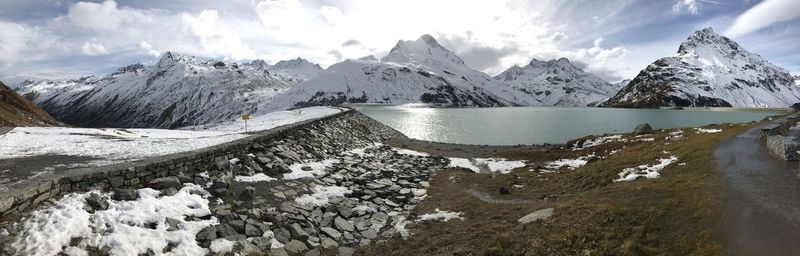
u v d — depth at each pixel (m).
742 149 32.66
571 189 27.34
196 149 25.64
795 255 13.31
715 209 17.59
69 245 13.59
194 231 16.95
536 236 17.94
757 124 58.62
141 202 17.56
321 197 25.05
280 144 35.50
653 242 15.91
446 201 26.69
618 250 15.67
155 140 31.14
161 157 22.14
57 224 14.05
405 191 28.77
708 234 15.43
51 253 12.87
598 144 51.16
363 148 51.56
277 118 67.44
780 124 56.94
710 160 28.31
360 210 23.81
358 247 19.30
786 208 17.41
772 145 31.06
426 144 67.62
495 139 83.44
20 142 27.23
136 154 23.84
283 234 18.89
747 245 14.34
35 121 82.50
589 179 28.72
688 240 15.44
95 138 31.28
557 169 38.19
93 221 15.23
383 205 25.38
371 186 29.14
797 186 20.67
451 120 143.25
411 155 49.19
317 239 19.23
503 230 19.62
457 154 54.69
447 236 19.92
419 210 24.98
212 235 16.94
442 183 32.69
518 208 23.22
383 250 18.92
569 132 98.12
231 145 27.64
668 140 42.94
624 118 163.50
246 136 34.09
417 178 33.81
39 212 14.46
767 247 14.05
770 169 24.94
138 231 15.53
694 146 34.47
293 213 21.44
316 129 50.06
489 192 28.67
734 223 16.14
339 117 71.94
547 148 59.28
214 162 25.17
